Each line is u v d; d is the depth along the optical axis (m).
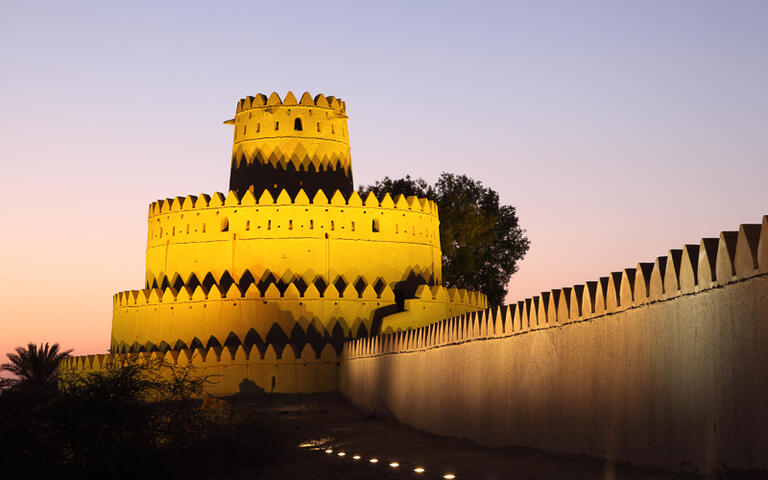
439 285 73.50
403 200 71.88
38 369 85.75
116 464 27.52
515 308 34.44
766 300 18.91
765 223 18.98
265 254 69.12
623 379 25.56
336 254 69.25
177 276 71.44
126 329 71.56
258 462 31.56
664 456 23.22
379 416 52.81
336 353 63.50
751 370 19.45
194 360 62.97
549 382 30.72
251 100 76.19
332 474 29.48
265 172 73.38
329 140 74.94
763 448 18.98
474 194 87.88
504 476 25.84
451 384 40.94
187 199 71.94
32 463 26.89
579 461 27.53
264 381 62.69
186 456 29.06
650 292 24.12
